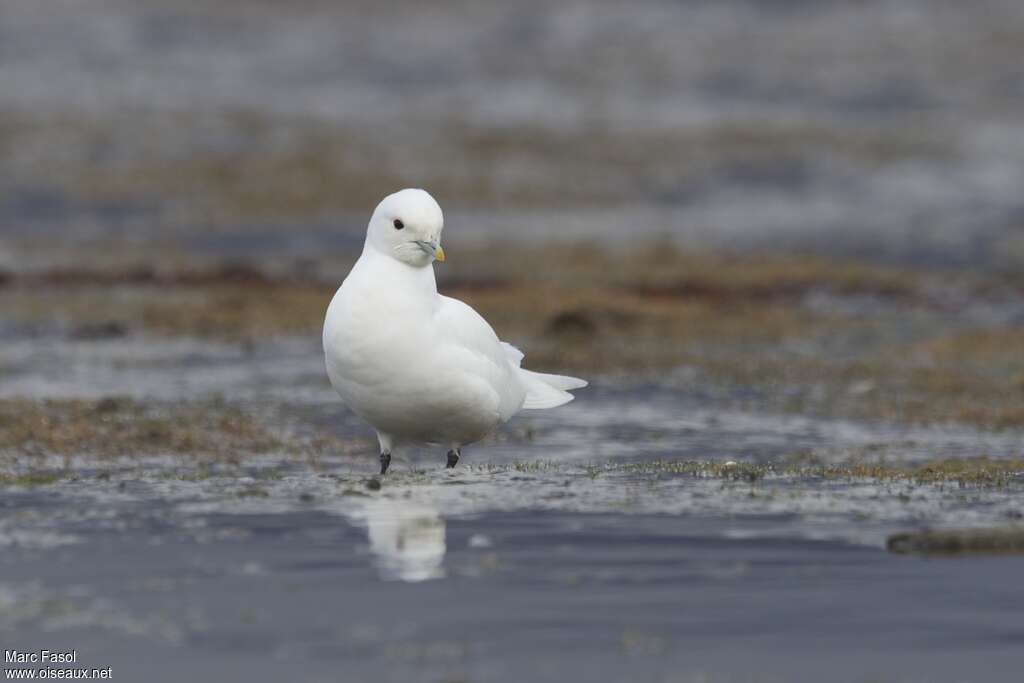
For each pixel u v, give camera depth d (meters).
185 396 15.41
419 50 54.81
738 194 36.69
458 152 39.44
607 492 10.22
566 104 46.56
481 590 7.73
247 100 45.03
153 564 8.21
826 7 62.72
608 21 60.28
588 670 6.61
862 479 10.85
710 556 8.44
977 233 31.12
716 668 6.66
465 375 10.52
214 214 32.94
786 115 45.91
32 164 36.31
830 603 7.56
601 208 34.91
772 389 16.16
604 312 20.95
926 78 51.62
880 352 18.86
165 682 6.45
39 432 12.97
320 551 8.48
